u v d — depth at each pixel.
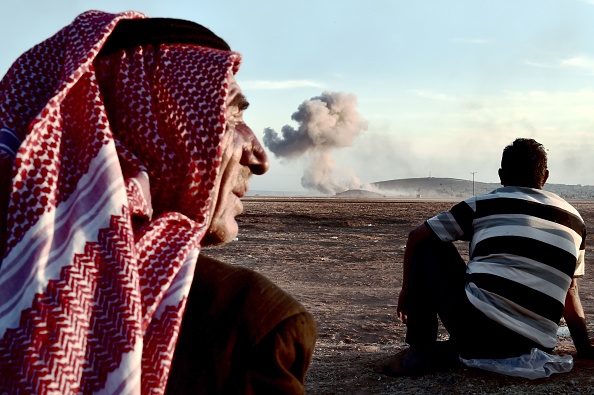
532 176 4.19
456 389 3.90
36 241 0.99
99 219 1.01
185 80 1.24
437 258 4.22
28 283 0.96
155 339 1.02
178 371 1.08
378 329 6.50
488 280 4.05
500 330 4.04
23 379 0.91
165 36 1.27
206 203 1.22
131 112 1.23
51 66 1.26
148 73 1.25
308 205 53.78
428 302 4.29
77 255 0.98
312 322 1.16
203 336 1.09
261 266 12.43
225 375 1.08
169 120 1.22
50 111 1.06
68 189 1.05
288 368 1.12
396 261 13.42
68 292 0.95
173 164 1.21
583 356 4.47
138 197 1.11
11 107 1.20
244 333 1.09
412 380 4.11
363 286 10.13
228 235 1.31
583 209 47.66
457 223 4.16
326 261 13.27
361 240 18.09
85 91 1.12
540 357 4.03
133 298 0.97
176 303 1.05
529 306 4.02
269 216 27.72
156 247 1.09
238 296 1.13
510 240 4.04
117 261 0.98
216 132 1.21
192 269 1.09
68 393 0.91
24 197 1.02
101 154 1.05
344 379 4.25
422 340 4.30
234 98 1.34
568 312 4.42
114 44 1.26
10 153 1.12
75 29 1.26
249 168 1.35
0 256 1.06
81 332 0.94
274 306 1.12
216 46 1.35
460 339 4.18
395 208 45.56
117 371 0.93
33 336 0.92
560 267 4.04
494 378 4.01
